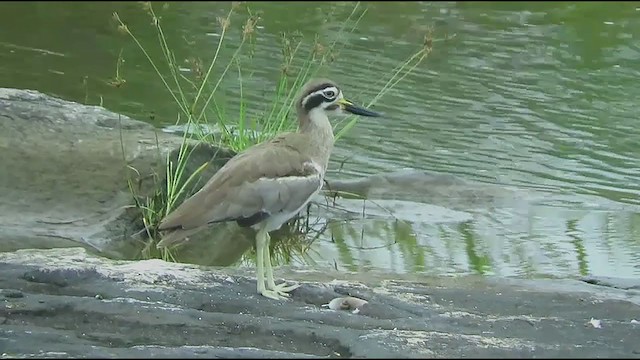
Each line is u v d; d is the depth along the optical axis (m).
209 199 11.20
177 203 15.24
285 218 11.45
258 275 11.34
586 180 16.97
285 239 15.14
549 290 11.86
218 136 17.41
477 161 17.67
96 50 23.39
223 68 21.59
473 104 20.05
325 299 11.36
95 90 20.56
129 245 14.62
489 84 21.03
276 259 14.36
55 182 15.14
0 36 24.42
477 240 14.93
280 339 10.16
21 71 21.70
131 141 15.66
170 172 15.23
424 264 14.02
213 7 26.84
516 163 17.59
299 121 12.03
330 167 17.30
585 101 20.22
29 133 15.59
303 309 10.87
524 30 24.56
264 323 10.34
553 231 15.15
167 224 11.23
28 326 10.32
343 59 22.19
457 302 11.45
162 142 15.70
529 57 22.66
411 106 19.91
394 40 23.70
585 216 15.68
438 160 17.66
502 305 11.40
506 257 14.23
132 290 11.19
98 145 15.54
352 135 18.64
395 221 15.64
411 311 11.02
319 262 14.23
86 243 14.35
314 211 16.03
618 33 24.22
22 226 14.51
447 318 10.71
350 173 17.11
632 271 13.62
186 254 14.48
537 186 16.73
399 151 18.02
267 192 11.23
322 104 11.94
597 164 17.56
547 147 18.19
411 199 16.34
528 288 12.01
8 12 26.70
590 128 18.98
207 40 23.72
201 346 9.66
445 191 16.50
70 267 11.64
